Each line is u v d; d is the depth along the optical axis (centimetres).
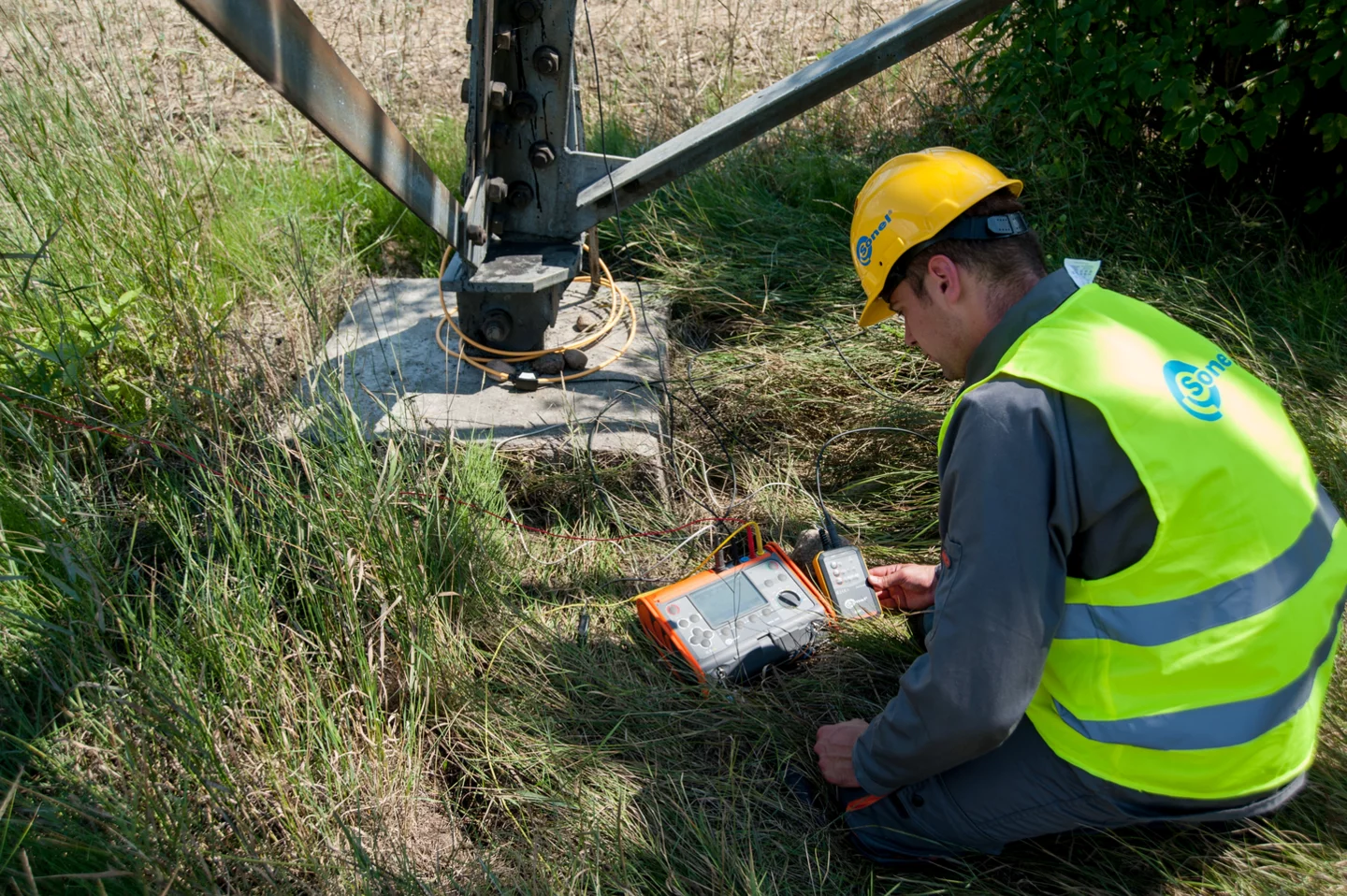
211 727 202
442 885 192
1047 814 173
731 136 279
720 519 287
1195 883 184
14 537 240
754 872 188
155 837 177
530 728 225
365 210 425
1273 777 162
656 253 406
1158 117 409
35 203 342
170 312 304
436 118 488
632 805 208
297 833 192
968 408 155
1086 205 395
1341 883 179
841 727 196
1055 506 149
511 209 306
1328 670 172
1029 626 149
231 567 237
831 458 315
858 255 182
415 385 316
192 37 546
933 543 282
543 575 273
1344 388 313
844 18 579
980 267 167
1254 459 157
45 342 295
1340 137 342
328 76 184
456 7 625
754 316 376
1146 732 156
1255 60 378
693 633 238
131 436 254
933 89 484
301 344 336
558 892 187
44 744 198
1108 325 160
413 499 253
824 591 254
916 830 188
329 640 224
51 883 175
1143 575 154
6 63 481
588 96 507
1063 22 372
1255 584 153
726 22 586
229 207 396
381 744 213
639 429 303
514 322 318
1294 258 372
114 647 229
